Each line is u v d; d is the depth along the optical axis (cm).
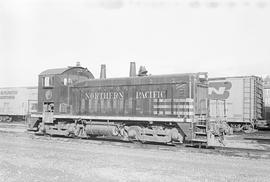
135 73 2067
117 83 1989
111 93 2009
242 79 2839
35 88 4012
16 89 4206
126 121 1931
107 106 2019
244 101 2819
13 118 4384
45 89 2297
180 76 1755
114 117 1933
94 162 1212
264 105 3161
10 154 1382
